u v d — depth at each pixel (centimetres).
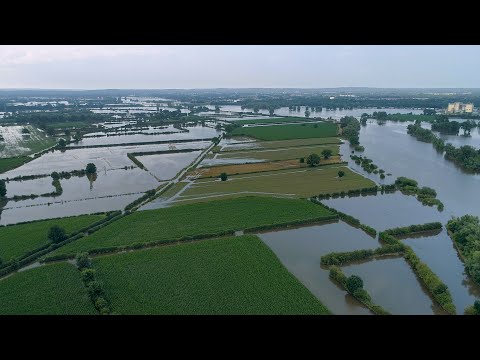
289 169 13000
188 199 10112
